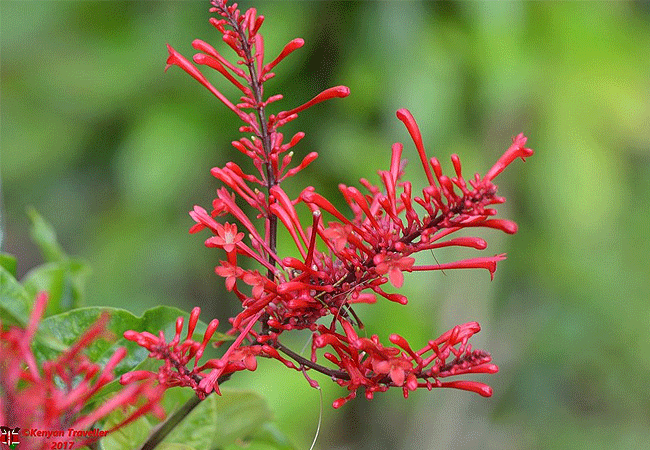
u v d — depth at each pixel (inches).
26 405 21.9
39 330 25.3
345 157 56.6
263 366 57.7
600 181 59.7
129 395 22.2
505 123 61.2
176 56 24.5
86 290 61.4
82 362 22.5
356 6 56.1
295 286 23.3
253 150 24.6
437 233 24.0
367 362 23.7
